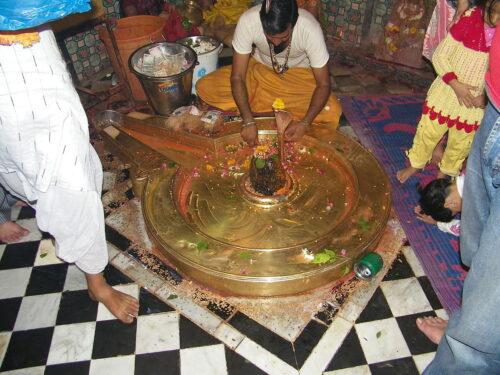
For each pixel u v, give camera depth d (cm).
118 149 299
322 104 280
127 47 356
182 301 222
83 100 384
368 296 222
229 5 448
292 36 276
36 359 204
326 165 277
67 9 127
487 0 201
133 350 205
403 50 396
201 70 370
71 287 234
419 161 273
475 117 234
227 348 203
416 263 238
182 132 293
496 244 120
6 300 228
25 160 162
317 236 233
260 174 247
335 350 201
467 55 218
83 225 175
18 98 147
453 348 147
